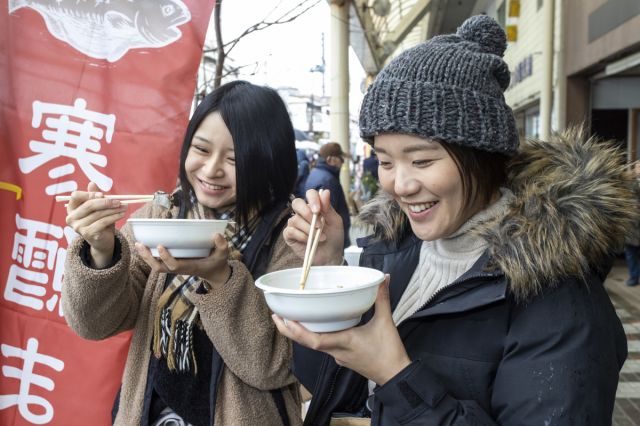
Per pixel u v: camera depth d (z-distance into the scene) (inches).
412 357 41.6
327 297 34.3
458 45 39.2
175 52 73.0
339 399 50.4
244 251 58.7
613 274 262.1
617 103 258.1
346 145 324.5
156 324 56.4
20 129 77.9
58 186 77.4
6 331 80.5
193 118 58.4
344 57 316.2
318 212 45.4
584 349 35.4
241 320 52.4
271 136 56.7
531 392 35.0
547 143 44.5
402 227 50.9
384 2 328.5
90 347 77.4
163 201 58.9
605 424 35.0
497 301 38.2
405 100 36.8
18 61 76.9
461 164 37.8
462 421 34.9
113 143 75.5
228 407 54.5
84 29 74.9
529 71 307.6
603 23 216.7
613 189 38.2
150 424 57.6
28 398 79.8
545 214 37.9
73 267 52.9
